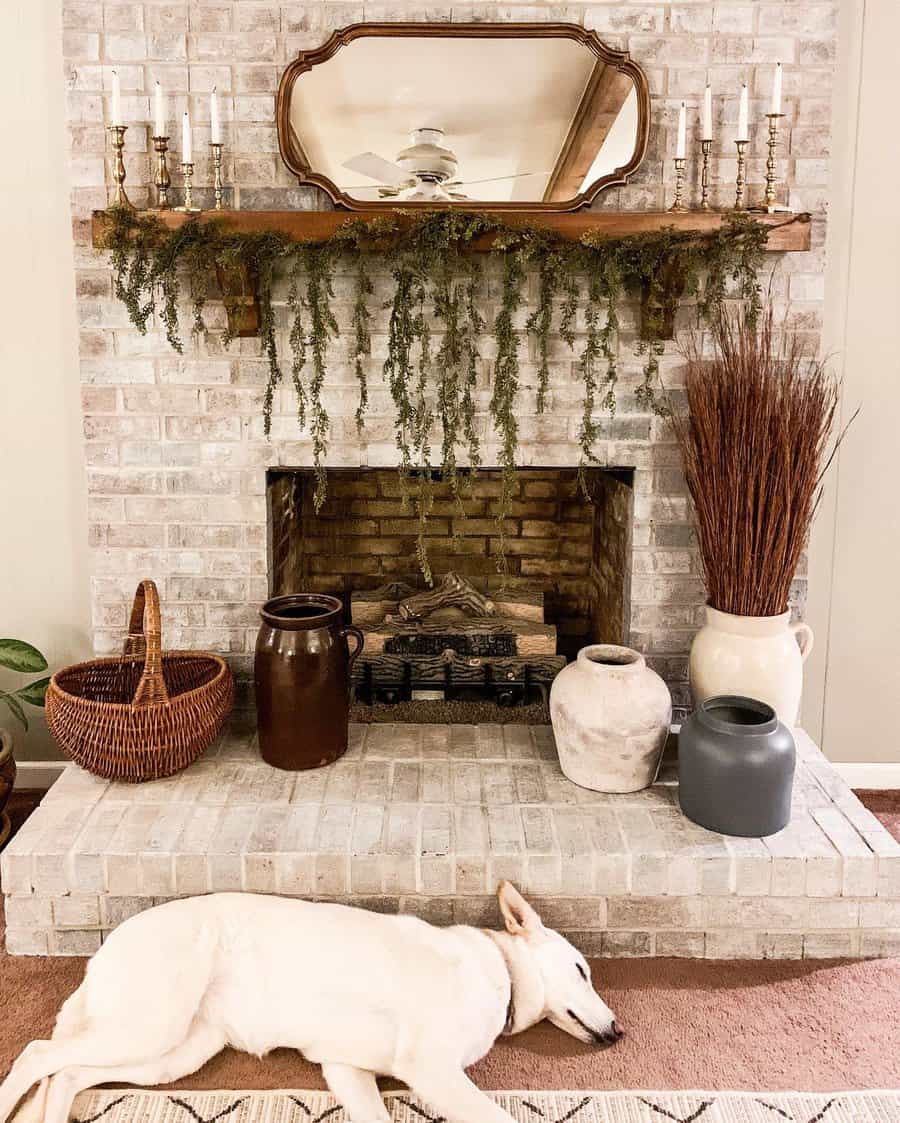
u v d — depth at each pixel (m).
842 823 2.40
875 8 2.74
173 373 2.75
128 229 2.54
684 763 2.39
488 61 2.61
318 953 1.97
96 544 2.84
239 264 2.53
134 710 2.44
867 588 3.02
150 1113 1.88
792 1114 1.88
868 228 2.84
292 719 2.56
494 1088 1.95
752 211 2.60
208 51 2.63
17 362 2.89
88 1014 1.95
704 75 2.64
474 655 2.94
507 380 2.67
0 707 3.06
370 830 2.34
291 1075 1.99
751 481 2.50
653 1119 1.87
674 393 2.77
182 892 2.27
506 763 2.67
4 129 2.78
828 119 2.66
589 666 2.52
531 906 2.28
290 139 2.63
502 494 2.73
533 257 2.63
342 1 2.61
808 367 2.76
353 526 3.35
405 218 2.54
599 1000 2.05
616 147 2.65
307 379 2.76
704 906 2.28
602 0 2.62
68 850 2.27
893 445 2.95
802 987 2.23
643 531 2.84
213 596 2.86
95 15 2.61
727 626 2.60
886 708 3.09
